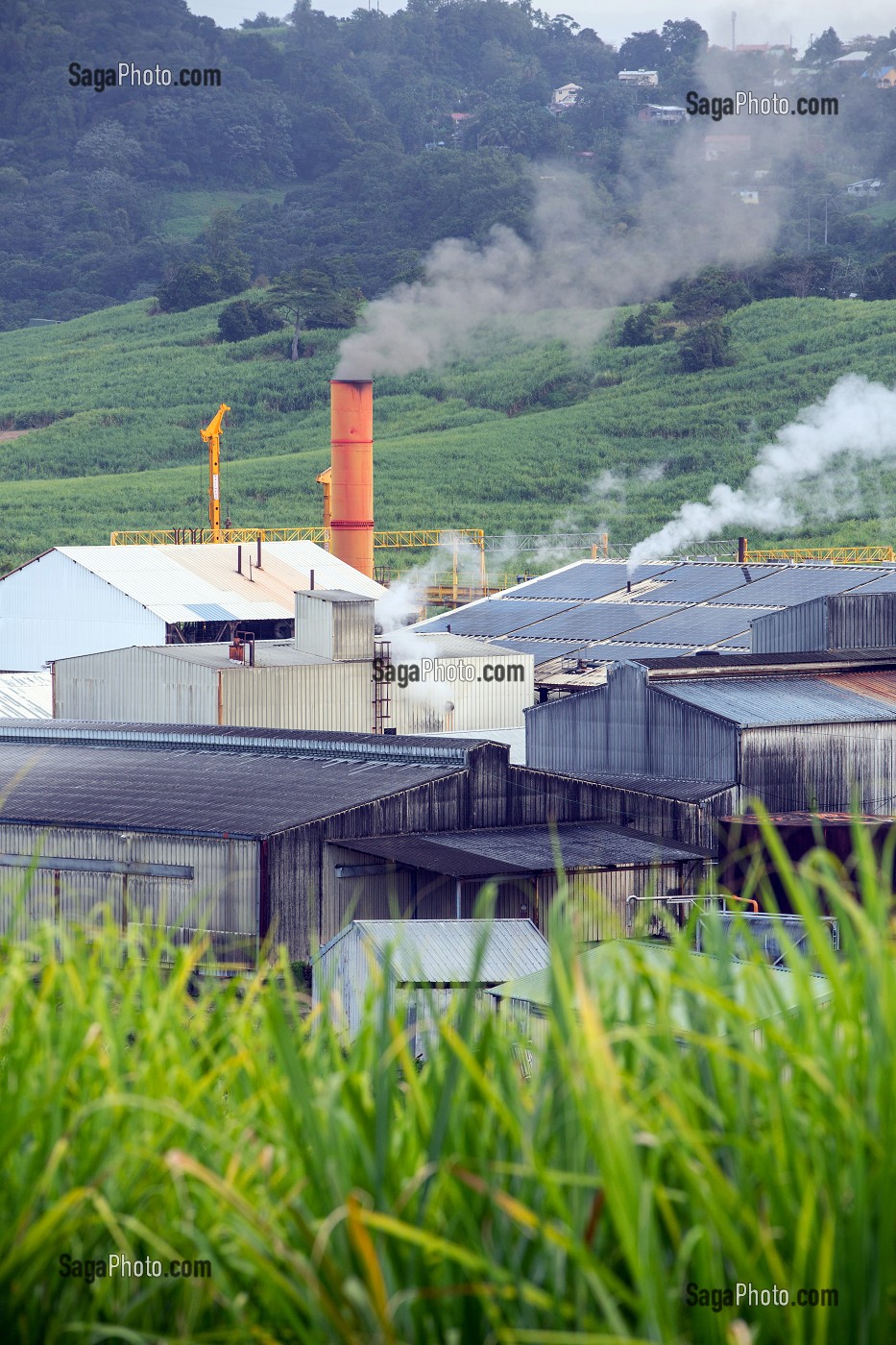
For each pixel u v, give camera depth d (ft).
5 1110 39.65
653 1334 31.89
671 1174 38.17
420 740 272.31
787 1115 36.27
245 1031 46.85
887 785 296.71
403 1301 35.68
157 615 453.58
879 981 36.40
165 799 259.39
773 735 285.23
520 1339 33.53
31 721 345.31
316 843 241.55
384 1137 38.29
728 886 251.39
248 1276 39.65
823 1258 32.99
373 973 47.16
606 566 531.09
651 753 299.17
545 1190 35.37
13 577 485.97
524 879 232.94
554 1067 40.47
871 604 350.84
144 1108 40.98
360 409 566.77
